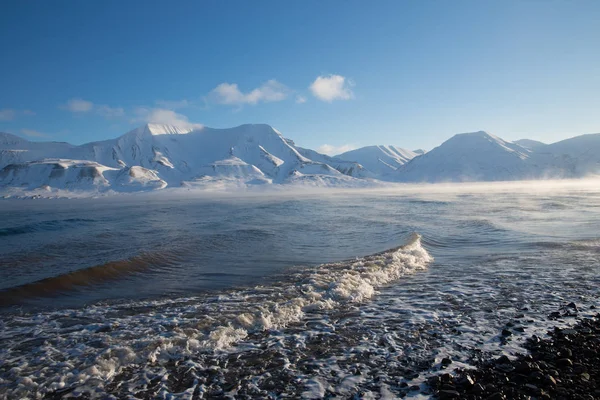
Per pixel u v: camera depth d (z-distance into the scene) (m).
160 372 6.11
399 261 13.80
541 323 7.88
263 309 8.84
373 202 60.91
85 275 12.21
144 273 13.21
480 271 12.80
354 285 10.75
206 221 32.06
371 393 5.33
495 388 5.26
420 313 8.70
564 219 28.30
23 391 5.55
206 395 5.42
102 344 7.14
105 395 5.47
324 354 6.65
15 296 10.30
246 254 16.30
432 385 5.47
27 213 53.16
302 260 14.84
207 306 9.30
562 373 5.73
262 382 5.73
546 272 12.41
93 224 31.75
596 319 8.09
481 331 7.53
